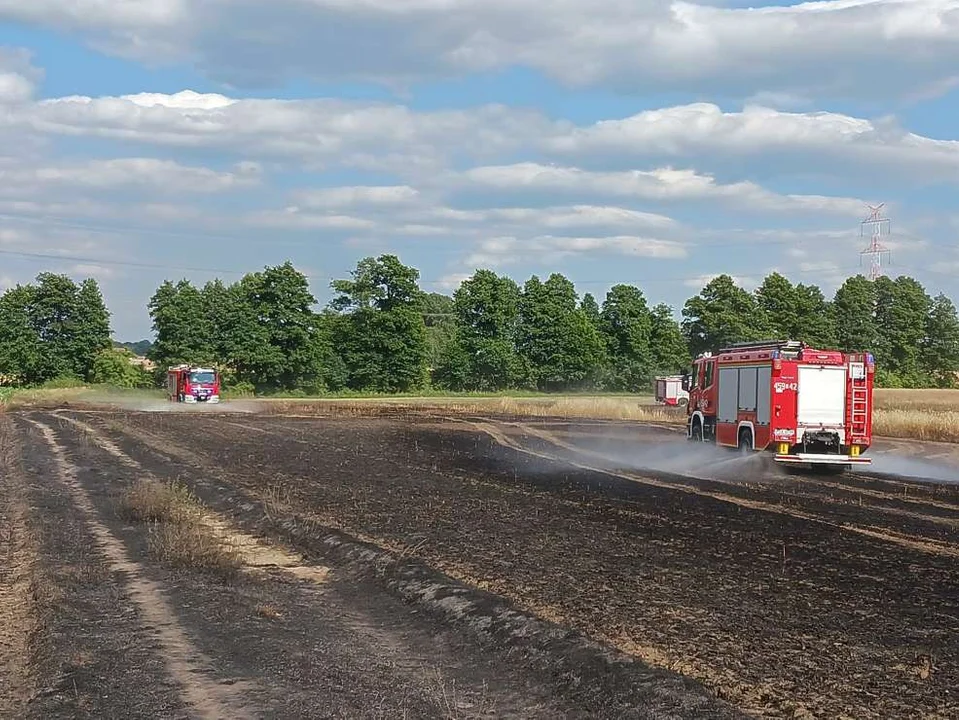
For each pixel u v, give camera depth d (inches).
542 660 356.8
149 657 368.2
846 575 510.9
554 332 4421.8
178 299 3892.7
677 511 749.9
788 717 296.7
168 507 724.7
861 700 312.5
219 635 405.1
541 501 807.1
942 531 668.7
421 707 315.0
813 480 1017.5
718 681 330.3
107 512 745.0
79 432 1600.6
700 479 1000.2
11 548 603.2
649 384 4542.3
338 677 348.8
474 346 4330.7
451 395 3939.5
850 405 1080.2
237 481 944.3
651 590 468.8
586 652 350.9
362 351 3956.7
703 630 395.5
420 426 1914.4
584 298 4975.4
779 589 474.0
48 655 363.6
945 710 303.6
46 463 1099.9
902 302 5017.2
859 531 663.1
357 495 842.2
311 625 431.5
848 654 363.6
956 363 5078.7
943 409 2459.4
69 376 4008.4
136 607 449.4
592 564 533.3
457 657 379.2
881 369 4916.3
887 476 1077.1
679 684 317.4
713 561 545.0
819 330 4761.3
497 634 394.3
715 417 1209.4
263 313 3818.9
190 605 455.8
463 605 436.5
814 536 638.5
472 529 657.6
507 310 4370.1
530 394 4188.0
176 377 2918.3
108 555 575.2
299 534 647.8
